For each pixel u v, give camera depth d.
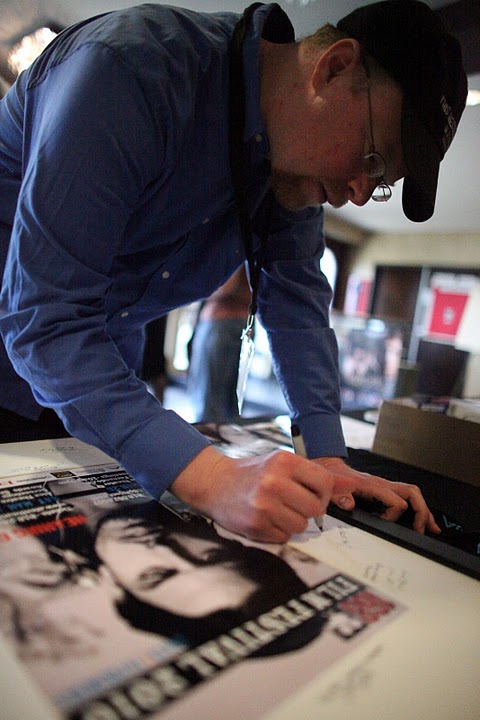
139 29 0.50
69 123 0.46
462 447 0.81
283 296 0.84
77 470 0.60
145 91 0.48
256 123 0.61
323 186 0.62
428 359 1.52
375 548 0.50
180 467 0.48
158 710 0.26
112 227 0.50
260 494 0.45
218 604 0.36
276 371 0.84
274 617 0.35
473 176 2.54
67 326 0.48
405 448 0.89
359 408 1.38
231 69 0.59
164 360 2.06
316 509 0.46
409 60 0.53
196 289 0.83
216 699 0.27
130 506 0.51
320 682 0.30
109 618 0.33
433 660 0.34
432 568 0.47
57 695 0.26
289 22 0.67
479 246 4.36
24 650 0.29
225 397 1.97
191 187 0.63
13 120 0.63
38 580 0.37
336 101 0.55
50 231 0.47
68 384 0.48
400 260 4.92
